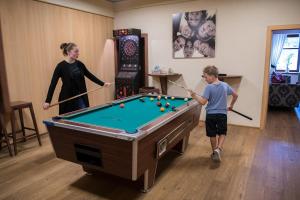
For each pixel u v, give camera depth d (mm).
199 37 4531
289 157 2996
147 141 1929
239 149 3277
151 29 5066
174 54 4863
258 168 2707
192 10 4539
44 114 4098
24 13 3639
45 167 2803
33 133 3748
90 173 2615
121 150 1808
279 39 6902
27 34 3709
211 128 2871
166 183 2412
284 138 3713
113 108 2811
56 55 4215
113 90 5695
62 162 2939
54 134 2154
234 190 2268
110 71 5547
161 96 3529
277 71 7254
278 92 5551
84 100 3281
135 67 5148
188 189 2301
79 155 2111
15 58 3557
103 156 1936
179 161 2916
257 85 4188
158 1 4844
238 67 4293
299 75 6902
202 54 4566
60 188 2346
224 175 2559
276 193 2207
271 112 5512
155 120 2125
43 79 4027
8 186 2381
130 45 5105
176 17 4691
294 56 7137
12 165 2855
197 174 2588
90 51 4934
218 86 2771
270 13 3896
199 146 3416
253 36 4086
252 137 3775
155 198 2164
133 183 2326
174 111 2479
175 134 2521
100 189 2324
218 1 4270
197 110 3230
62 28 4281
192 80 4773
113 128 1892
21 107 3207
